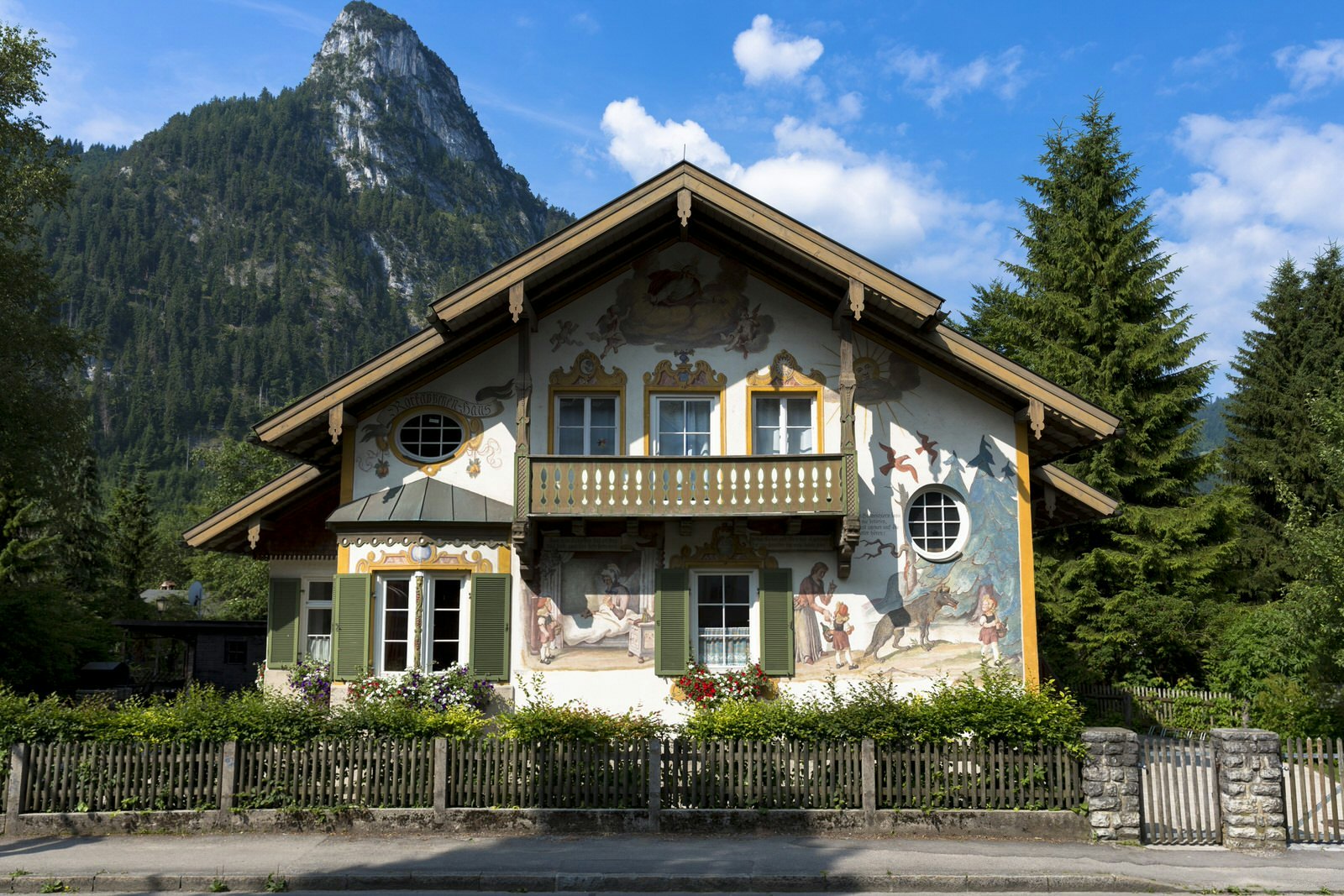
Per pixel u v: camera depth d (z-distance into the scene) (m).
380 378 17.47
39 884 11.94
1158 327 34.88
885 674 17.66
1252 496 43.16
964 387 18.44
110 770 14.04
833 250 16.95
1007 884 12.10
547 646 17.69
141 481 71.50
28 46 34.25
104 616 48.31
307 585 20.17
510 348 18.69
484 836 13.73
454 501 17.94
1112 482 33.50
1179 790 13.84
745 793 13.98
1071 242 35.78
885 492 18.14
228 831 13.86
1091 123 36.84
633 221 17.30
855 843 13.45
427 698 16.80
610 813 13.84
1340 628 18.77
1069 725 14.12
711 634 18.06
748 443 18.45
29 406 35.16
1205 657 30.17
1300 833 13.84
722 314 18.80
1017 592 17.89
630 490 17.19
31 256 35.31
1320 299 44.88
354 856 12.82
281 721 14.17
